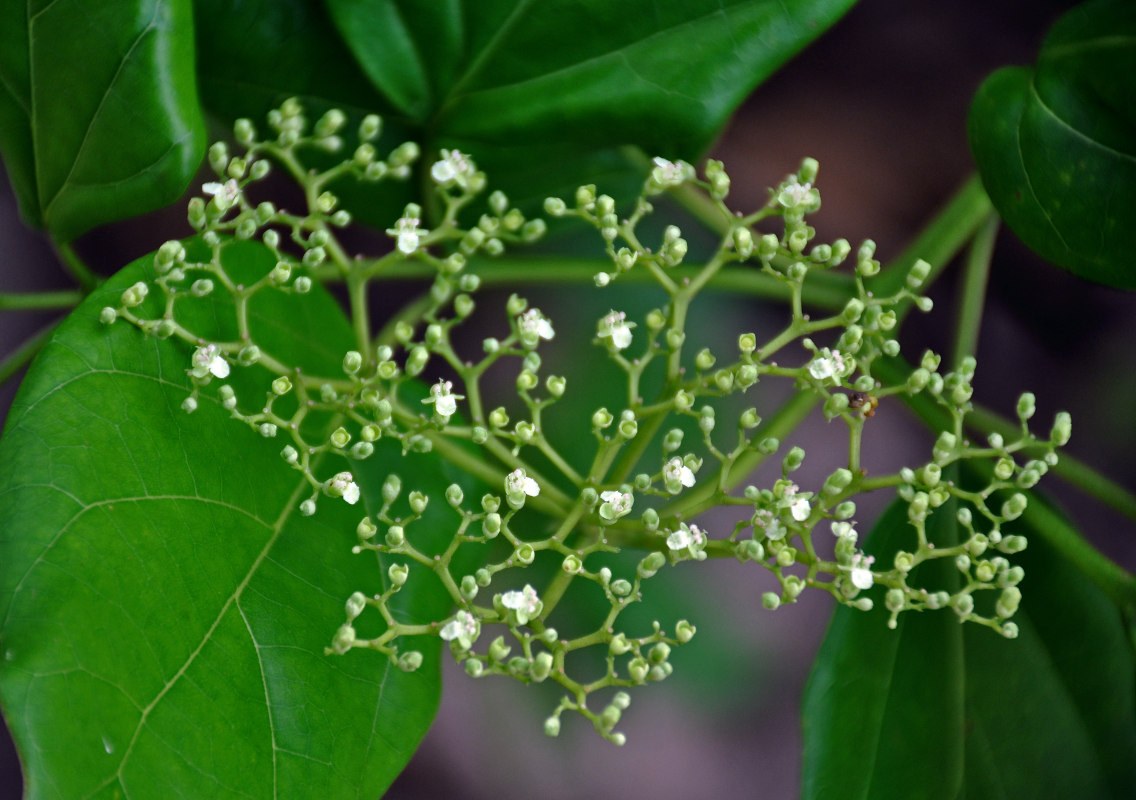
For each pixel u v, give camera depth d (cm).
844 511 38
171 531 37
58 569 36
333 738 38
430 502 40
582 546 39
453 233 39
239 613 38
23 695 36
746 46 40
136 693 37
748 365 38
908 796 40
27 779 36
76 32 38
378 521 39
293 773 37
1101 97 39
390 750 38
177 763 37
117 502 37
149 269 38
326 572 38
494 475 39
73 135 39
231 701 37
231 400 38
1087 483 40
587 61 40
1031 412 38
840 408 38
